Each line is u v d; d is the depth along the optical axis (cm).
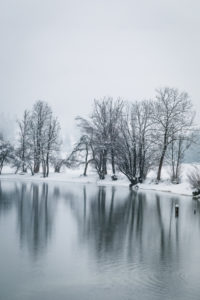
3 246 2212
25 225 2833
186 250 2225
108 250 2184
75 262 1931
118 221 3111
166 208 3888
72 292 1544
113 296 1509
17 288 1577
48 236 2486
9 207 3744
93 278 1703
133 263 1941
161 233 2683
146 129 6362
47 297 1495
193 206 4047
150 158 6481
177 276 1752
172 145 6225
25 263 1900
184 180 6288
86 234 2581
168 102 6278
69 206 3916
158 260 2006
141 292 1553
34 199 4450
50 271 1786
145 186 6212
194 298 1503
